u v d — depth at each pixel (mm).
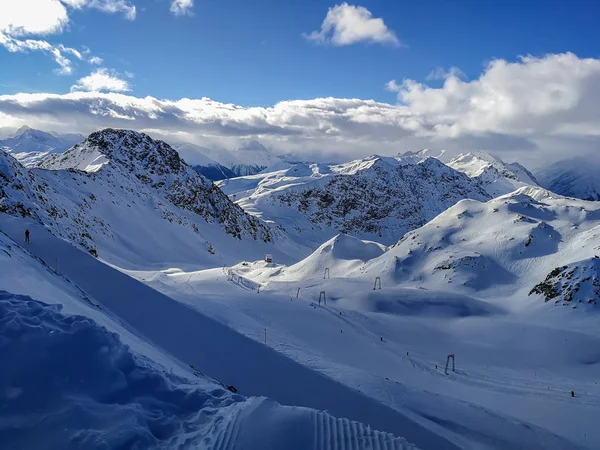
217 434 8742
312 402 20234
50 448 7336
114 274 29797
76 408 8203
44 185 102750
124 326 21812
